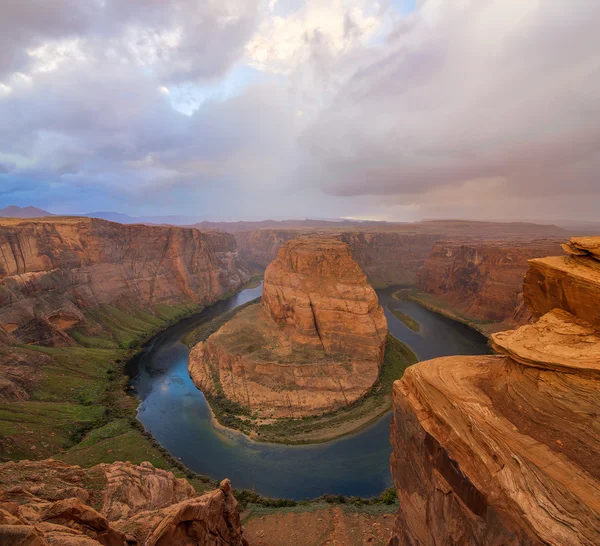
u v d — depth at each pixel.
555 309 16.53
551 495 10.98
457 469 13.93
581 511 10.28
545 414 13.29
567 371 13.38
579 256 15.94
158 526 17.02
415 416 17.28
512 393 14.90
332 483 41.25
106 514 19.78
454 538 13.98
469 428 14.20
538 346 14.69
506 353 15.82
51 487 19.91
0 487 18.05
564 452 11.94
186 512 18.80
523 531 11.03
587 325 14.73
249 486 40.97
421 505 16.64
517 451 12.39
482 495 12.60
